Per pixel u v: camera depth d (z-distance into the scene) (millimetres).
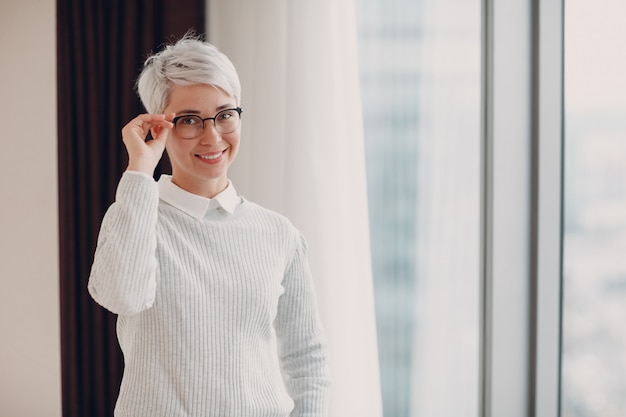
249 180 2514
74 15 2469
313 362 1531
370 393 2473
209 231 1409
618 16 2154
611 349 2256
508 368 2309
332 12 2400
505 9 2240
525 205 2277
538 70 2225
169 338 1338
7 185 2818
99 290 1265
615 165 2197
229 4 2506
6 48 2791
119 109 2471
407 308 2586
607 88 2186
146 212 1268
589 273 2266
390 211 2572
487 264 2311
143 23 2438
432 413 2590
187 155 1383
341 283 2434
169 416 1332
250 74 2504
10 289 2838
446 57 2518
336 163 2422
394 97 2541
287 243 1521
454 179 2535
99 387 2508
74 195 2504
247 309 1396
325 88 2400
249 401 1377
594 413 2295
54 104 2779
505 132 2262
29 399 2838
